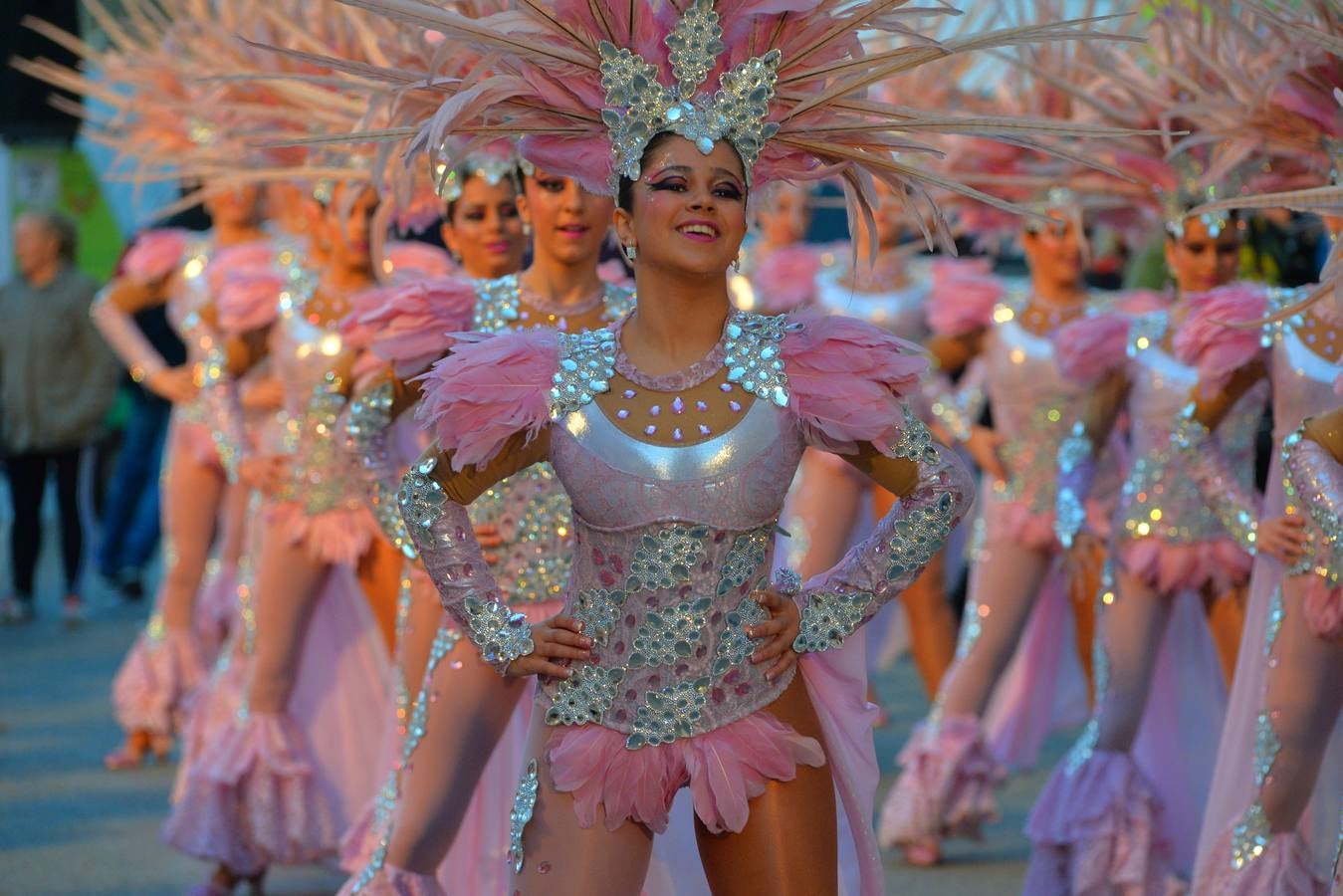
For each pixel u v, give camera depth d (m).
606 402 8.73
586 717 8.73
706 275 8.66
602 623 8.74
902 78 16.72
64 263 28.16
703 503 8.58
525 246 13.09
